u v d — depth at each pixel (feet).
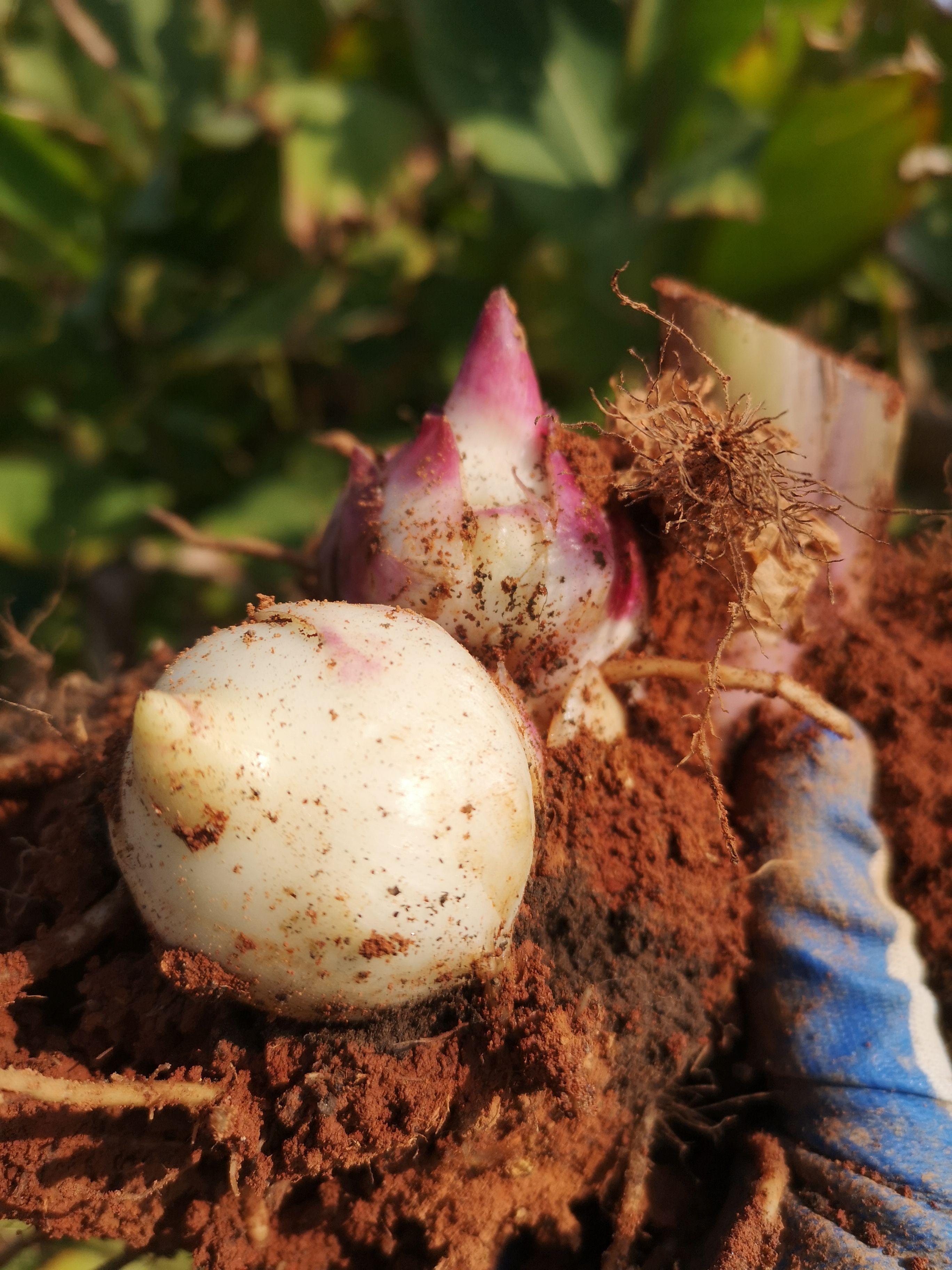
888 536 0.81
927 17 1.58
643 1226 0.59
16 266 1.63
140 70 1.73
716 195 1.21
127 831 0.49
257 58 1.71
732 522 0.57
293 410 1.73
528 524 0.56
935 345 1.65
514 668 0.59
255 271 1.65
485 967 0.49
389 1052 0.51
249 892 0.46
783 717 0.67
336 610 0.52
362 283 1.60
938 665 0.72
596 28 1.53
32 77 1.71
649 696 0.65
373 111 1.41
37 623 0.85
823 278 1.40
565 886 0.57
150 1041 0.54
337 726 0.47
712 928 0.60
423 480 0.56
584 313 1.48
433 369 1.70
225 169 1.50
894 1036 0.58
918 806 0.67
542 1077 0.50
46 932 0.55
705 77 1.34
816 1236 0.54
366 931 0.46
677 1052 0.58
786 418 0.69
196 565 1.49
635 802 0.60
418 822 0.46
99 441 1.69
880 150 1.23
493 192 1.61
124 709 0.71
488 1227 0.58
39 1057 0.54
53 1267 0.68
